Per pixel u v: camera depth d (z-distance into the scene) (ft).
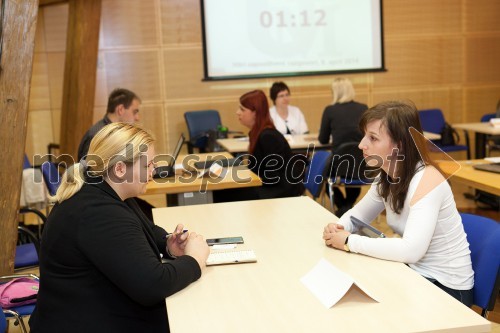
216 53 23.57
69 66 19.86
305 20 23.90
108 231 5.55
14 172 10.23
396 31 24.71
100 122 13.12
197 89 23.71
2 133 10.16
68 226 5.62
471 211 17.75
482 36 25.48
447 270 6.67
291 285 5.84
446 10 25.00
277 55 23.94
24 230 10.42
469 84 25.70
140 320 5.84
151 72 23.35
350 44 24.38
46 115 23.25
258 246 7.18
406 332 4.70
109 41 22.91
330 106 16.99
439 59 25.26
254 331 4.85
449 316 4.97
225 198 13.21
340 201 16.99
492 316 8.47
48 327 5.67
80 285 5.65
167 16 23.15
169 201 13.65
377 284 5.74
